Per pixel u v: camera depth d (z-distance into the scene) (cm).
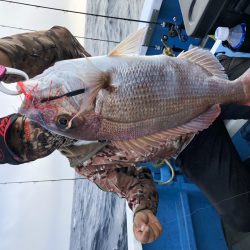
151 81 94
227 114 176
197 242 203
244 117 173
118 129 92
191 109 102
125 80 91
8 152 117
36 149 121
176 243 199
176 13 218
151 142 96
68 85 88
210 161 176
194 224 208
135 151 94
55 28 136
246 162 201
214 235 205
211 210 211
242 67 165
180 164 184
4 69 83
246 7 140
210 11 145
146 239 121
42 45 120
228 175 173
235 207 173
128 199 147
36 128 118
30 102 87
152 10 215
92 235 406
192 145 178
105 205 348
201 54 107
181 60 103
